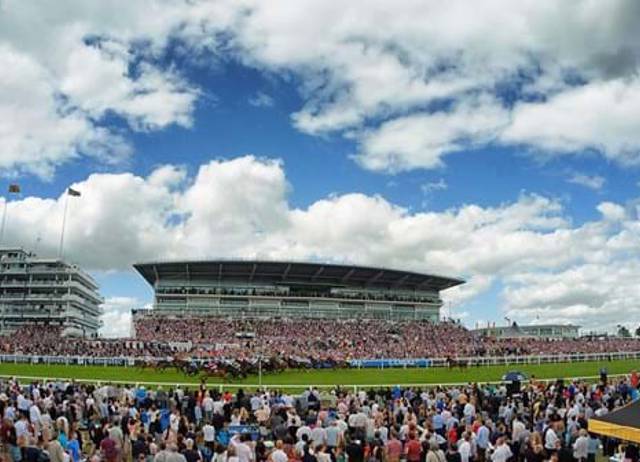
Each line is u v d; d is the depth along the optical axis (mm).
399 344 83688
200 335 93188
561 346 80875
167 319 105562
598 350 77812
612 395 29891
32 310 146500
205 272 123562
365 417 21688
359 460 19312
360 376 55062
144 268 123375
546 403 27281
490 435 20656
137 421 21250
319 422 20453
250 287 125250
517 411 24641
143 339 87875
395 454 18453
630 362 66500
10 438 17938
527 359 65688
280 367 55906
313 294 125375
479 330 140625
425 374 56719
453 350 76125
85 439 24469
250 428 22328
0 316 146625
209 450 19547
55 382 42312
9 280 148625
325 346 79875
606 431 16734
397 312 130250
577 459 19250
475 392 30734
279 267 122438
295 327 100625
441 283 136250
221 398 30625
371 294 128750
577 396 27391
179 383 48062
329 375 55312
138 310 116562
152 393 34125
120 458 19344
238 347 75312
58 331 120625
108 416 23938
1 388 31062
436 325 111000
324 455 16562
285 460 15906
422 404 25844
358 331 99188
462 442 18453
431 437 18609
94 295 167125
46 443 16672
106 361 60625
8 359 62906
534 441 18766
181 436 18156
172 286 124625
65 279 148250
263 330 97688
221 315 115062
